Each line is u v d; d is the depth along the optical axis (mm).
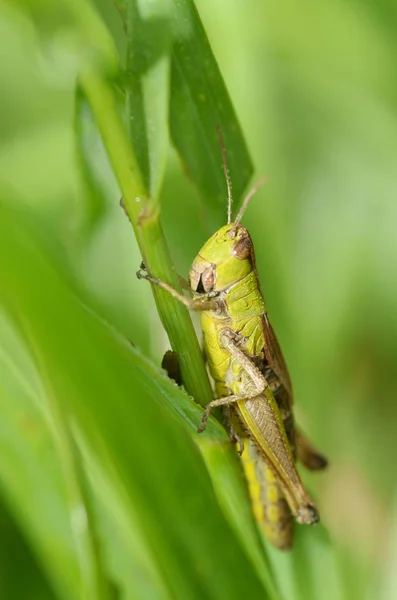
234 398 107
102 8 124
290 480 113
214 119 106
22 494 110
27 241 97
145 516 108
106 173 109
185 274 130
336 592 115
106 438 105
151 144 100
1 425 108
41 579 118
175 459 108
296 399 132
